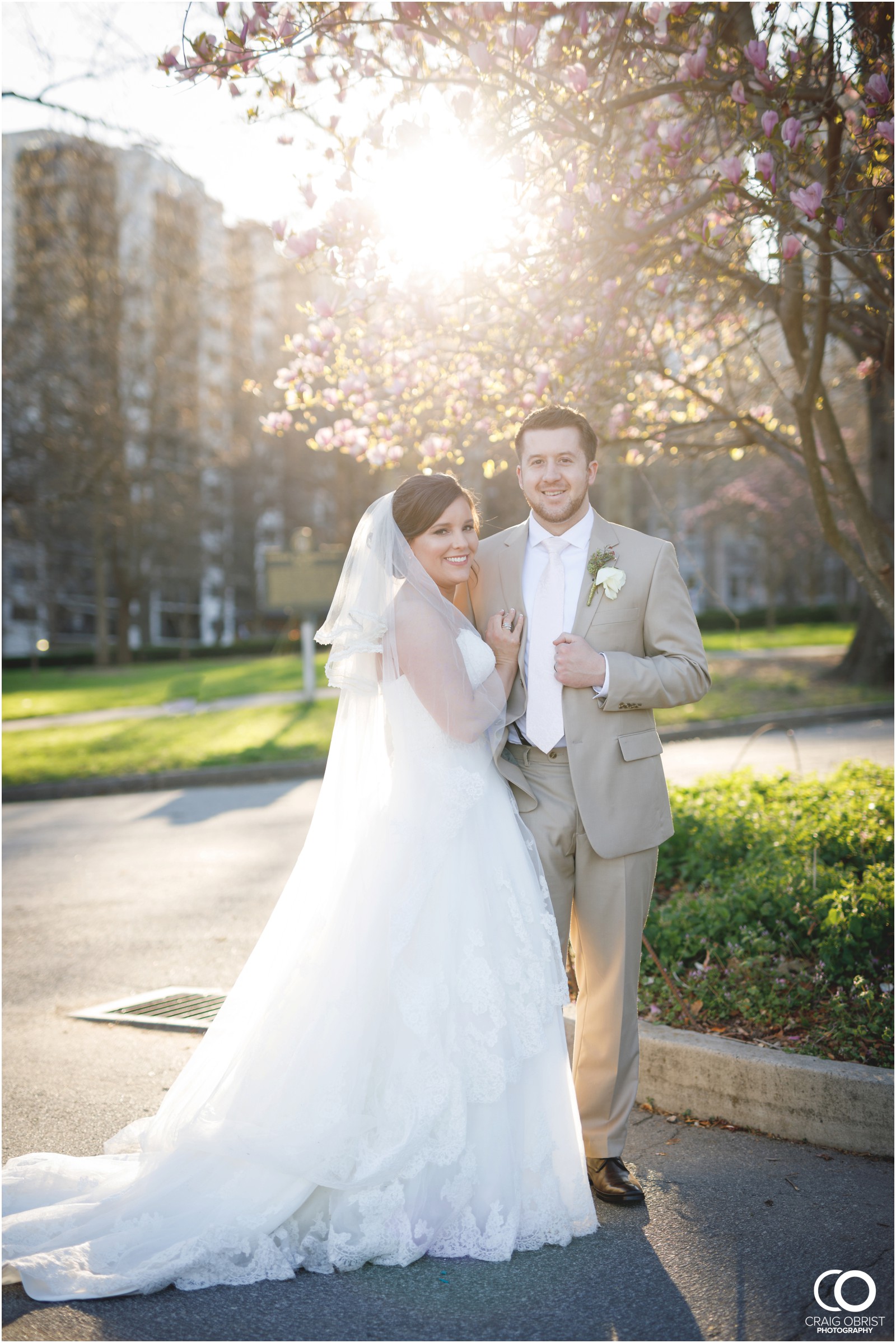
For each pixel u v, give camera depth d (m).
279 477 39.28
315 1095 2.72
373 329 5.05
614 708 2.98
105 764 13.20
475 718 2.96
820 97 3.91
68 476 22.02
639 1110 3.61
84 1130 3.50
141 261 27.58
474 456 6.11
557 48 3.99
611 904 3.06
